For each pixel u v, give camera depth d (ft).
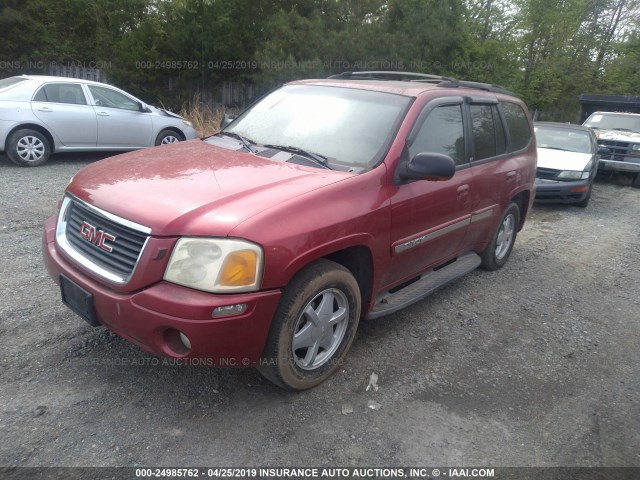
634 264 21.95
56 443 9.15
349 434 9.98
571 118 93.66
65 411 9.93
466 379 12.18
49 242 11.25
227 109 56.59
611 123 46.91
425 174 11.78
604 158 42.34
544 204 34.37
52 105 30.19
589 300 17.61
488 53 65.26
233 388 11.03
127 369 11.34
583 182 31.71
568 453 10.03
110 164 12.03
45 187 25.55
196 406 10.39
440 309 15.83
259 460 9.18
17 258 16.62
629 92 92.79
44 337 12.28
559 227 27.89
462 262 16.83
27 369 11.07
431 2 52.03
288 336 10.10
